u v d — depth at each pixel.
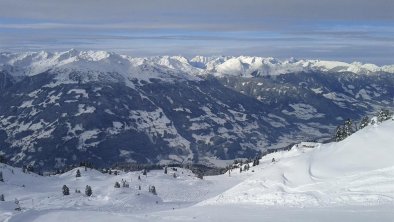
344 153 66.31
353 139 70.06
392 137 65.19
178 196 150.50
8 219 54.66
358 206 45.50
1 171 190.62
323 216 42.97
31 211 59.41
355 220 40.22
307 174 62.47
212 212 52.88
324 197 51.66
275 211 48.84
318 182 58.22
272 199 56.34
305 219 42.72
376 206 44.47
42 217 54.97
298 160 69.62
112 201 123.69
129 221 50.78
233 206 56.19
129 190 143.50
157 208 93.12
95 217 53.28
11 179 188.12
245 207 54.22
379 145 64.31
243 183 69.44
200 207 60.34
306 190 56.59
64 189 146.62
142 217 52.38
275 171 67.81
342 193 51.06
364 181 53.12
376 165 58.38
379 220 39.47
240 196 62.19
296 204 51.72
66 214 55.97
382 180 51.91
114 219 52.06
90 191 144.88
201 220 47.91
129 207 102.62
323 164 64.50
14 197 149.12
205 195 151.25
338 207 46.34
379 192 48.88
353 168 59.53
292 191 58.22
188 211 56.34
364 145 66.12
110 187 157.12
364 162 60.66
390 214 41.03
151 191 152.50
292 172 65.25
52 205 123.62
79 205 118.50
